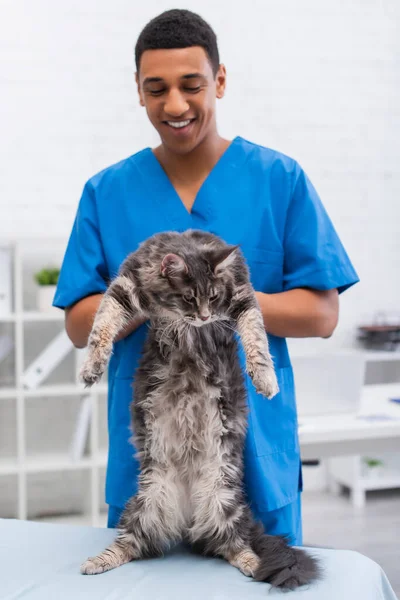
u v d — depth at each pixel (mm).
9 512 3504
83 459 3250
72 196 3566
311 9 3775
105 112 3574
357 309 3938
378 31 3879
